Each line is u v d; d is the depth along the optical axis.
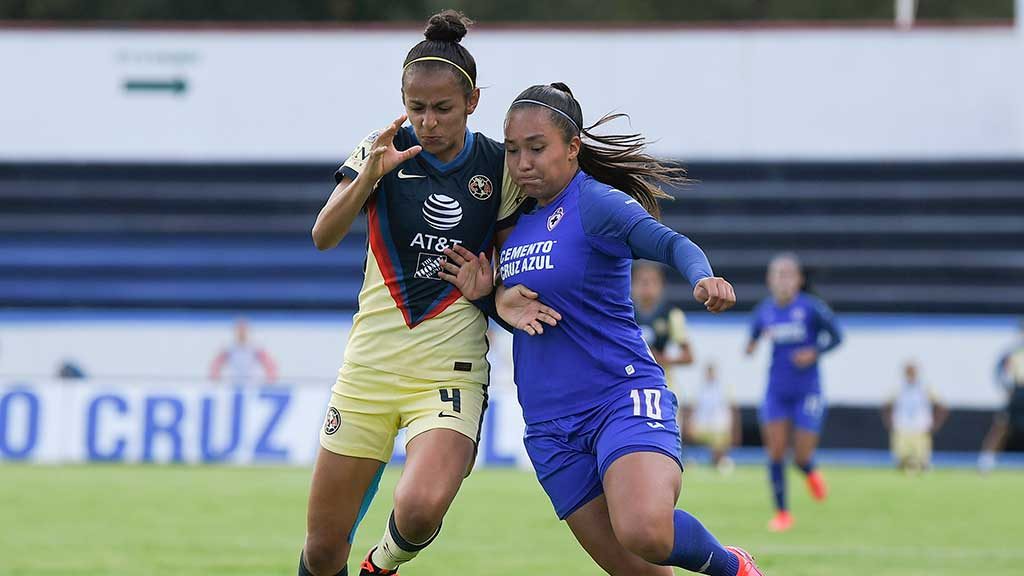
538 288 19.39
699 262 17.77
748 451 79.19
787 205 91.06
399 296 20.12
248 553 32.69
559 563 31.16
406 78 19.25
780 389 45.75
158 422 61.50
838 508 45.72
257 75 94.00
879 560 32.34
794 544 35.59
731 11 134.00
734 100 91.62
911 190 90.69
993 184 90.25
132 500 45.38
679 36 91.62
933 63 90.44
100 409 61.75
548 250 19.31
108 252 91.81
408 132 20.42
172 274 91.25
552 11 131.38
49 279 91.25
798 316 45.38
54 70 93.88
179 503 44.53
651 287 44.91
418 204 19.97
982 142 90.31
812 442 45.91
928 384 78.81
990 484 56.72
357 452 20.28
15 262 91.44
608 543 19.33
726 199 91.38
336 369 82.44
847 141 91.19
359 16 126.44
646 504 17.77
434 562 31.25
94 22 126.44
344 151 93.81
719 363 79.81
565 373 19.31
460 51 19.36
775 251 89.56
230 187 94.00
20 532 36.72
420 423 19.89
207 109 94.06
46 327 83.06
